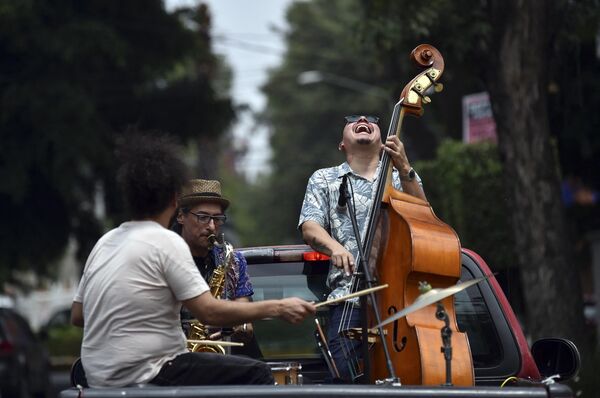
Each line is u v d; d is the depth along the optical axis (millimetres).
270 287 11930
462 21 21984
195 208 11266
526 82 20828
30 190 43469
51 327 58812
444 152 27703
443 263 9766
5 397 30844
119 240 8828
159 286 8648
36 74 41656
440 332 9633
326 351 10531
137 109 46219
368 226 10242
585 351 19906
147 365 8617
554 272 20844
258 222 95250
